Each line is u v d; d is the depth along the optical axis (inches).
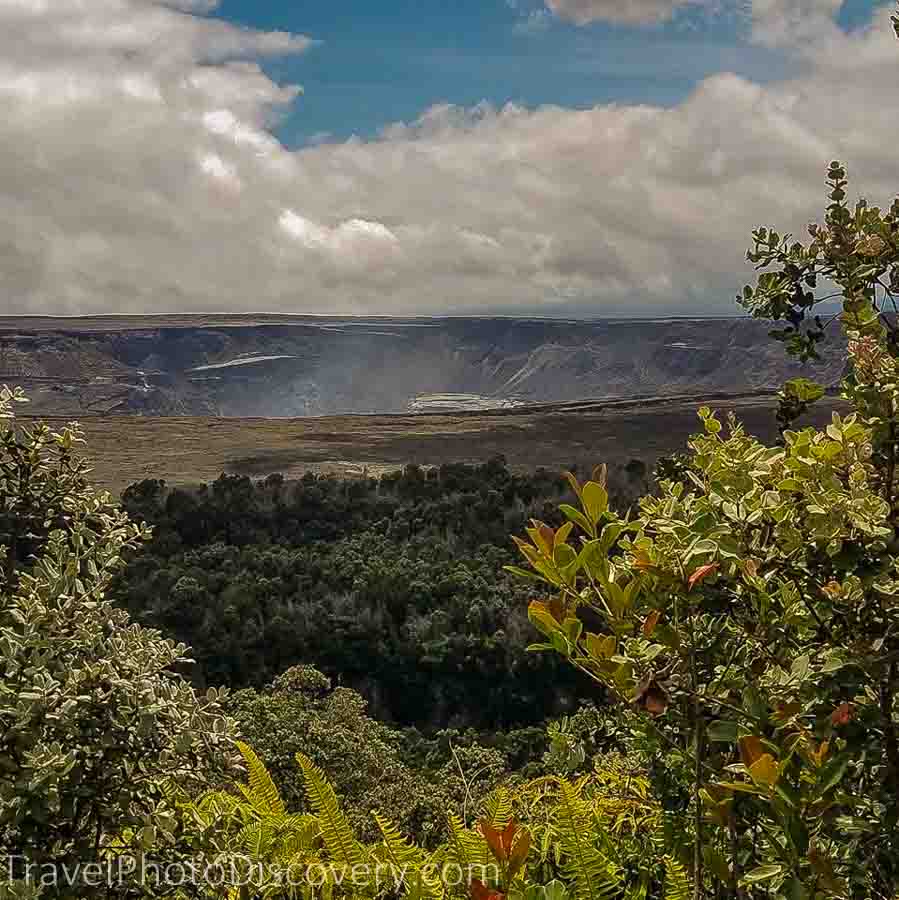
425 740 749.3
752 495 70.0
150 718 78.1
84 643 83.4
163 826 81.4
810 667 65.3
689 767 72.6
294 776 426.3
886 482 71.6
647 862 104.6
